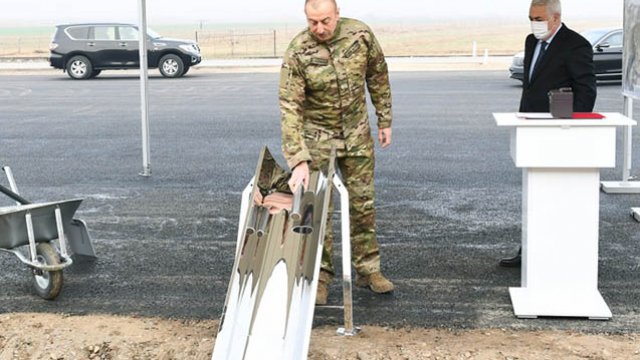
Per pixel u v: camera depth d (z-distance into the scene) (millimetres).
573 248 4730
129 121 14617
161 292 5332
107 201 7996
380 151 10938
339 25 4691
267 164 4586
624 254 5996
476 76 23938
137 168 9867
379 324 4691
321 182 4449
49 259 5102
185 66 25875
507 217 7172
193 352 4340
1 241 5031
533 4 5164
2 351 4418
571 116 4590
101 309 5027
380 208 7559
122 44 25469
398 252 6145
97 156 10773
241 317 3539
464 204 7699
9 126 14039
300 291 3578
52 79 25406
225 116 15180
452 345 4359
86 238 5805
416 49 41438
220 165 10000
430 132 12727
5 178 9258
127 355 4336
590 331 4539
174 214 7438
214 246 6391
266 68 29422
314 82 4660
